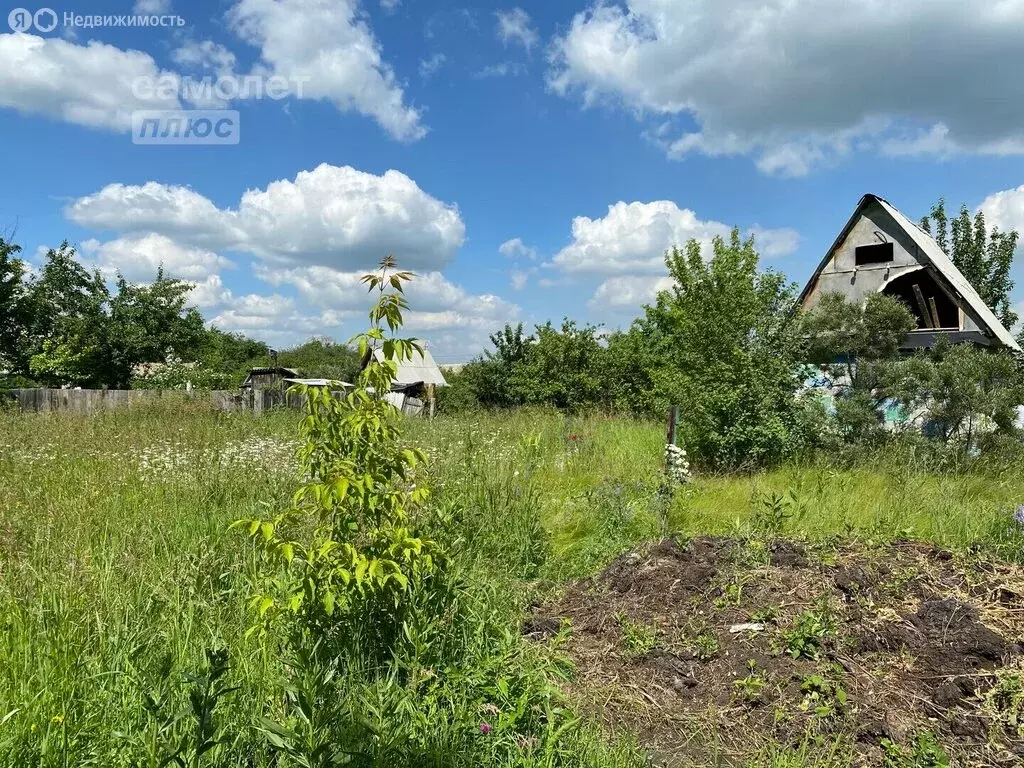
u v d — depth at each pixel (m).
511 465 7.95
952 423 9.90
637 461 10.05
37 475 7.04
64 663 2.96
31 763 2.36
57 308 25.12
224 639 3.27
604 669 3.58
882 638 3.60
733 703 3.22
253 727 2.60
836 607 3.89
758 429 9.55
